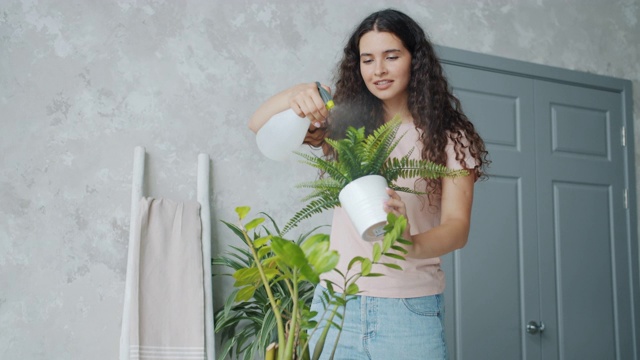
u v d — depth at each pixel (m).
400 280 1.45
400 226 0.82
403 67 1.46
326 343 1.48
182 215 2.87
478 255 3.54
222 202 3.06
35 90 2.84
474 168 1.49
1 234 2.73
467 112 3.64
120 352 2.67
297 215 1.08
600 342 3.87
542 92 3.91
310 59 3.32
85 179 2.86
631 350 3.97
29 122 2.82
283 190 3.18
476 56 3.67
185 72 3.07
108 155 2.91
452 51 3.60
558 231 3.84
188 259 2.80
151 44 3.03
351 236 1.50
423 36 1.51
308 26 3.33
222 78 3.14
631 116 4.20
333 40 3.38
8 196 2.75
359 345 1.45
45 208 2.80
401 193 1.50
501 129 3.74
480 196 3.61
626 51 4.26
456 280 3.46
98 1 2.97
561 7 4.05
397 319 1.44
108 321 2.82
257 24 3.23
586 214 3.96
